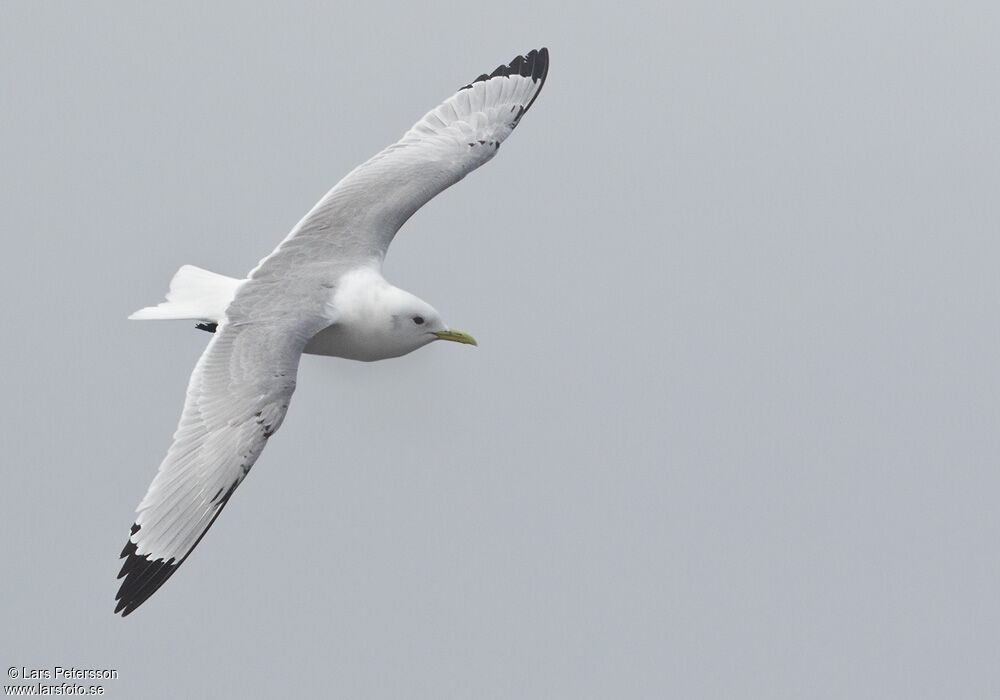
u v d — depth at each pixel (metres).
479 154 15.34
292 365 12.48
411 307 13.68
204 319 13.42
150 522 11.79
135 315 13.45
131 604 11.65
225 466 11.97
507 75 16.00
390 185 14.60
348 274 13.57
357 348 13.71
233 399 12.20
